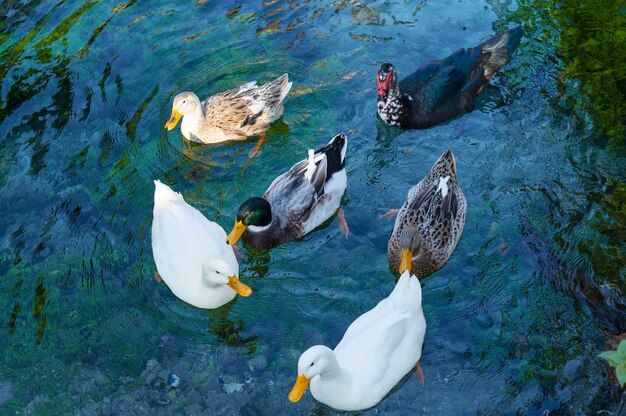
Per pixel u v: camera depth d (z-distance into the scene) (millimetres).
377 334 1890
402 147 2609
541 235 2295
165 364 2035
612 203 2363
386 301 1985
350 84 2828
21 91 2824
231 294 2170
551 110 2660
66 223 2404
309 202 2312
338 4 3154
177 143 2676
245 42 3002
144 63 2930
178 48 2986
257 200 2254
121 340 2096
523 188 2436
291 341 2084
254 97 2645
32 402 1973
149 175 2551
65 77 2873
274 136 2680
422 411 1915
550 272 2197
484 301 2150
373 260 2281
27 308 2186
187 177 2551
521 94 2725
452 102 2668
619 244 2248
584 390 1921
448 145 2604
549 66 2809
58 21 3105
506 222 2344
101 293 2215
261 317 2152
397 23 3049
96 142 2650
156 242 2201
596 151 2516
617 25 2943
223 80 2857
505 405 1909
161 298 2203
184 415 1922
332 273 2254
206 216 2428
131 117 2736
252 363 2031
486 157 2543
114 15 3133
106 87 2838
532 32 2949
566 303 2121
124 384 1994
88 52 2973
